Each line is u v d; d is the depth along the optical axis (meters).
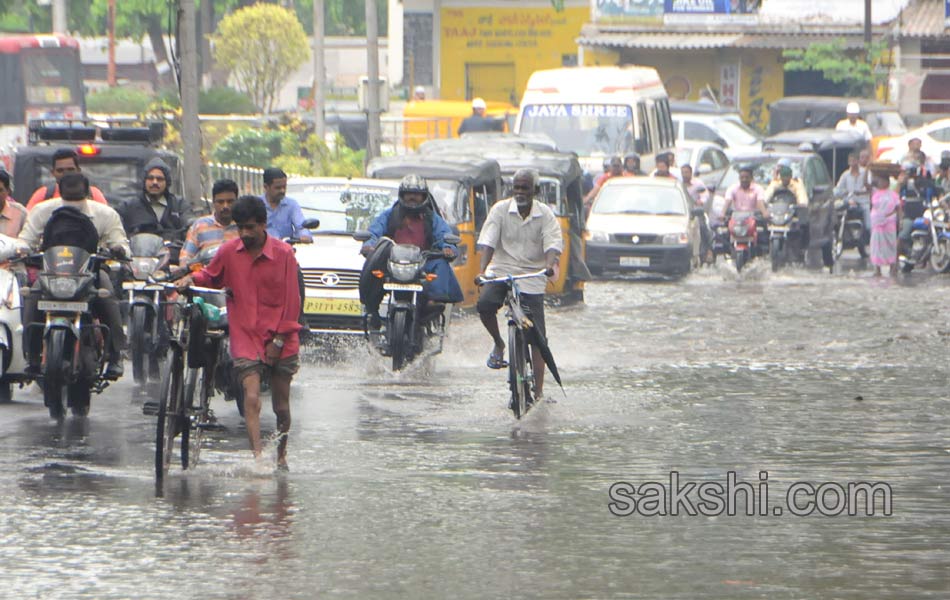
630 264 60.59
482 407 28.75
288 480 21.89
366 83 67.69
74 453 23.75
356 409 28.41
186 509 19.94
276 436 22.73
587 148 74.50
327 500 20.56
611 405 29.09
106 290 27.02
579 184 51.62
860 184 68.50
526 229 28.58
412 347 32.47
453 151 55.03
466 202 44.59
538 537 18.70
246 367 22.12
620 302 51.41
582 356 36.88
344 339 37.41
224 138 75.81
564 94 75.25
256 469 22.50
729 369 34.44
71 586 16.39
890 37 106.00
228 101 100.88
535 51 121.50
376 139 67.69
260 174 60.06
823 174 70.31
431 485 21.64
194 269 22.58
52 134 39.44
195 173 47.31
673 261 60.38
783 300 51.69
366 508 20.12
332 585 16.47
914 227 63.28
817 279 61.19
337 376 32.91
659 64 113.06
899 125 96.12
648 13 110.19
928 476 22.56
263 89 119.12
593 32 110.81
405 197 33.19
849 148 81.12
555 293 50.06
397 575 16.88
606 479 22.16
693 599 16.06
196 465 22.67
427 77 124.25
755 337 40.72
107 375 27.36
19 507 19.95
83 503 20.22
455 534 18.80
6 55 98.62
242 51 118.00
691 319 45.50
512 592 16.25
